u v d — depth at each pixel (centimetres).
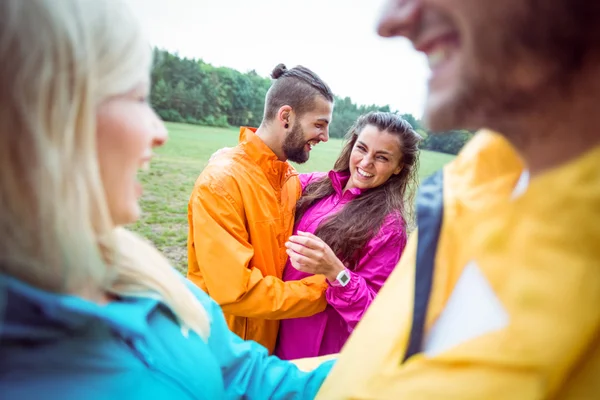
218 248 122
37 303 36
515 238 29
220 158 134
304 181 167
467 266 35
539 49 23
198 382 52
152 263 56
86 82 34
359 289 121
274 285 125
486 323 30
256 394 68
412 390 34
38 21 32
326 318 139
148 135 43
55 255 36
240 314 127
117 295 50
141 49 41
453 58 26
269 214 132
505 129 29
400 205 137
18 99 32
